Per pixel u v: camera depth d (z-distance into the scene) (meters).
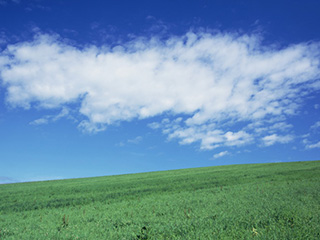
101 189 29.22
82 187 32.66
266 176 32.19
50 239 9.30
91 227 10.70
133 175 54.12
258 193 17.02
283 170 39.12
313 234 8.02
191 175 40.78
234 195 17.16
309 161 61.16
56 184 41.22
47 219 13.52
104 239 8.74
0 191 33.81
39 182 49.38
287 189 18.06
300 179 26.64
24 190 33.22
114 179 44.88
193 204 14.66
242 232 8.55
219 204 14.00
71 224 11.63
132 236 8.95
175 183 30.75
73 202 20.72
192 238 8.32
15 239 9.48
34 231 10.55
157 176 44.81
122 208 15.32
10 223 13.23
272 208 11.70
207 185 26.94
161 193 22.78
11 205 21.27
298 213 10.48
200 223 9.83
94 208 16.61
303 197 14.29
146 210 14.02
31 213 16.55
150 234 8.82
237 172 40.59
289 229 8.48
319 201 13.14
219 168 55.34
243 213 11.05
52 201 22.38
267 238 7.80
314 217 9.75
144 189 26.73
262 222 9.59
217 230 8.94
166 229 9.38
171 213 12.71
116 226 10.90
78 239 9.11
